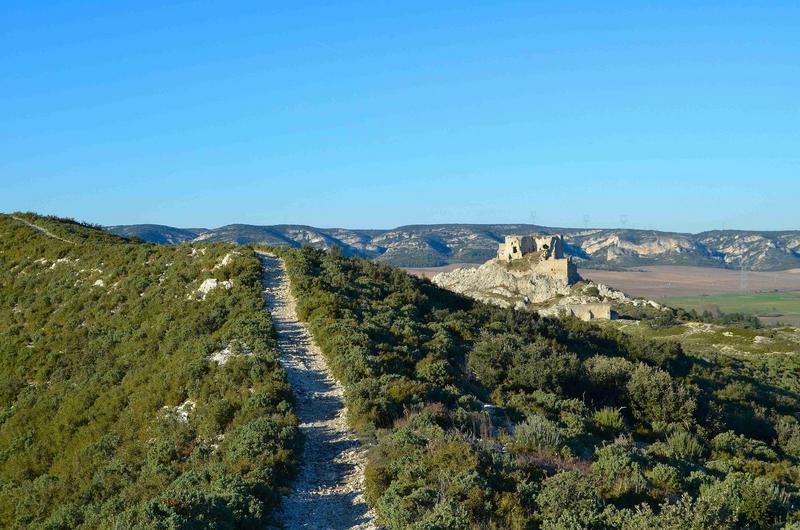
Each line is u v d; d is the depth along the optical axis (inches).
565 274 5959.6
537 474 711.1
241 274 1712.6
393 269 2362.2
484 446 775.7
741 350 3663.9
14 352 1584.6
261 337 1291.8
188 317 1465.3
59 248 2199.8
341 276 1936.5
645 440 1179.3
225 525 580.4
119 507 743.7
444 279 6373.0
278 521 637.9
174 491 658.8
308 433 895.7
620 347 2338.8
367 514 652.1
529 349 1558.8
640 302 5654.5
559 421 1069.1
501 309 2364.7
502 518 601.6
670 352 2378.2
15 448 1160.8
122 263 1947.6
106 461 968.3
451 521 568.7
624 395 1381.6
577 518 588.4
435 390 1088.2
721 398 1786.4
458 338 1675.7
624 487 690.8
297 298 1626.5
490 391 1278.3
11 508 927.0
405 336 1467.8
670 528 557.6
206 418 954.1
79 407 1218.6
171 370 1192.2
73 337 1560.0
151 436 986.7
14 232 2474.2
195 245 2047.2
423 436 811.4
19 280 2033.7
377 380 1071.0
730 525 596.4
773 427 1523.1
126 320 1576.0
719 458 1070.4
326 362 1233.4
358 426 898.1
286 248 2199.8
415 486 658.8
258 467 725.9
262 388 1008.9
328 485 731.4
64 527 751.7
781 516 681.6
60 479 968.3
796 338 4143.7
